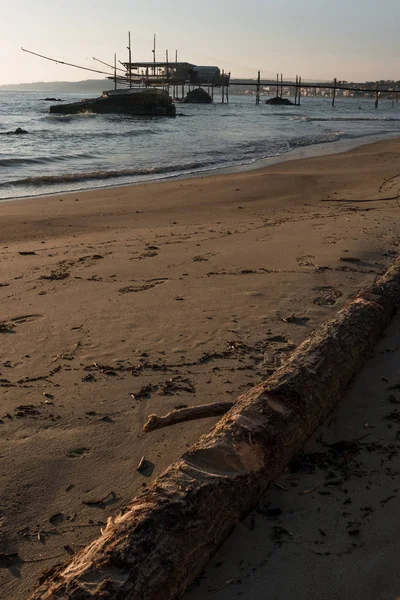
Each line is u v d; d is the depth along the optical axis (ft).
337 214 28.78
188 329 13.93
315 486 8.15
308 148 74.23
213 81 303.68
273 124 128.57
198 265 19.29
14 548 7.24
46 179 43.09
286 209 31.19
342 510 7.63
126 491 8.28
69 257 20.75
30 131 91.50
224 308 15.28
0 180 42.60
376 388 11.03
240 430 8.21
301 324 14.25
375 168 50.98
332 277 17.93
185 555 6.43
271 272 18.39
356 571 6.57
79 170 49.26
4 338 13.47
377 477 8.30
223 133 96.78
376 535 7.12
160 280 17.71
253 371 11.84
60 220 28.55
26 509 7.91
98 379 11.54
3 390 11.10
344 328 11.75
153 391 11.06
